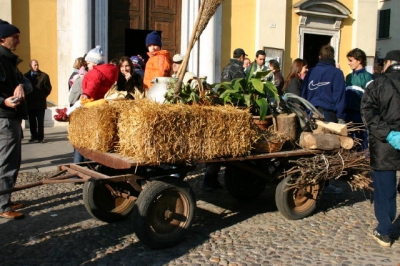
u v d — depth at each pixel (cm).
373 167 416
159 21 1286
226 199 579
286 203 483
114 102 424
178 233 409
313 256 393
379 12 2467
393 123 396
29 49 1134
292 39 1458
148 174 405
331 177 487
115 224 471
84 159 634
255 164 498
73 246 409
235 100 477
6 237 430
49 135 1060
